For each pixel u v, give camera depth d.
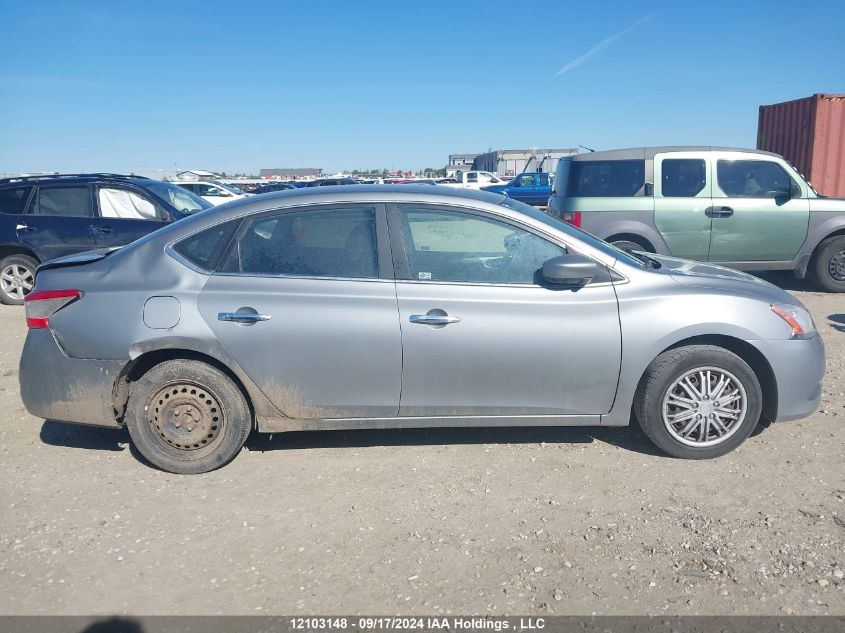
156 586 3.17
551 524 3.61
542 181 30.03
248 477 4.22
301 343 4.09
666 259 5.11
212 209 4.43
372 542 3.48
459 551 3.39
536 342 4.11
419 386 4.15
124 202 9.65
